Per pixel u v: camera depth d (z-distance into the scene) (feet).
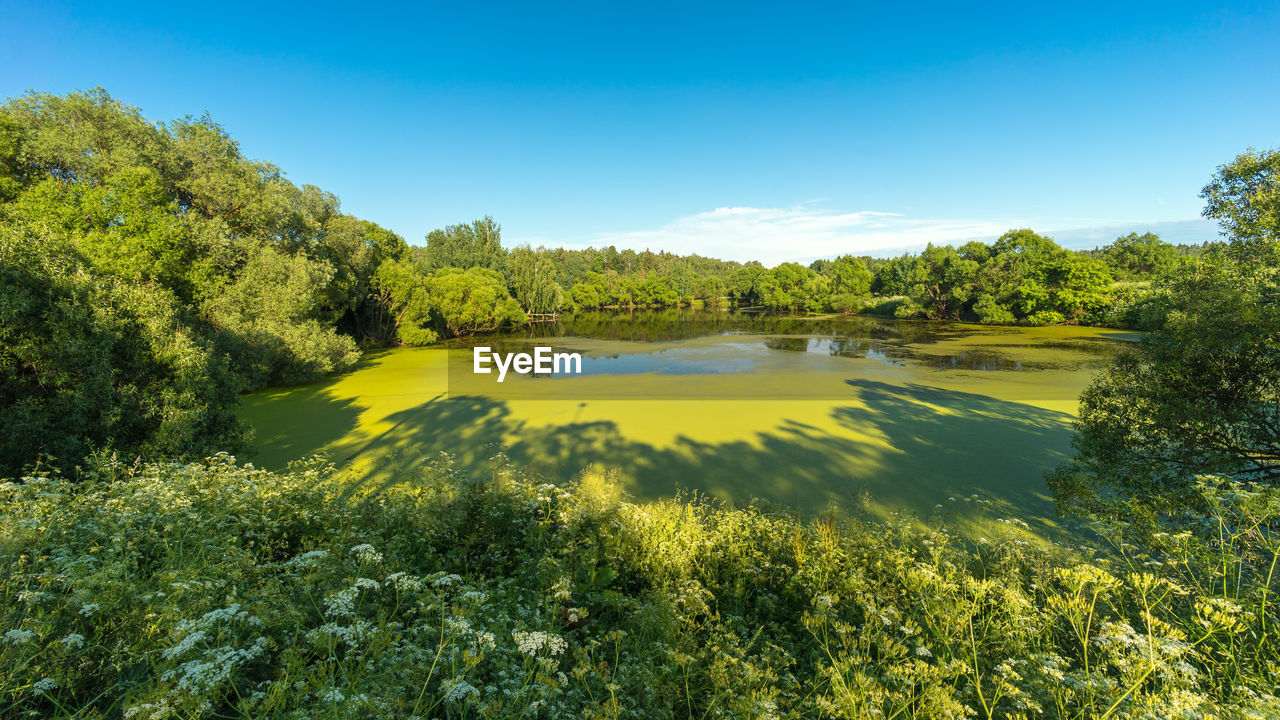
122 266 53.01
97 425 29.27
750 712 10.70
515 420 63.21
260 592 11.89
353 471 42.93
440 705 10.27
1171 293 33.40
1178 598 15.84
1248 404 28.55
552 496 23.12
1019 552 20.70
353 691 9.11
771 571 20.34
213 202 77.00
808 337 162.71
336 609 10.50
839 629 14.57
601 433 57.57
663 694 11.44
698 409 68.90
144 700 8.50
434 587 14.37
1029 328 174.91
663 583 17.85
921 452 50.44
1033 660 12.54
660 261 473.67
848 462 47.52
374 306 140.56
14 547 12.33
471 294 168.55
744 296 373.61
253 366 71.77
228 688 9.82
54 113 64.34
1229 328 28.63
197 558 13.76
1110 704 10.72
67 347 28.76
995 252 203.41
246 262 80.43
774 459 48.49
